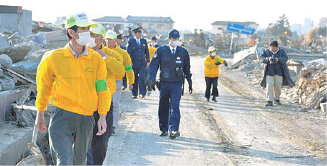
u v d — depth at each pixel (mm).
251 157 6758
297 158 6785
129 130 8367
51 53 4082
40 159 4996
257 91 15922
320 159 6754
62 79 4078
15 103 7348
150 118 9695
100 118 4316
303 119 10258
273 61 12234
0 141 5852
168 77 7703
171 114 7770
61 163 3965
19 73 8742
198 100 13047
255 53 26922
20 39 15555
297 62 19031
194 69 25188
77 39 4027
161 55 7762
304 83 12984
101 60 4238
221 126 9109
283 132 8703
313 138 8234
